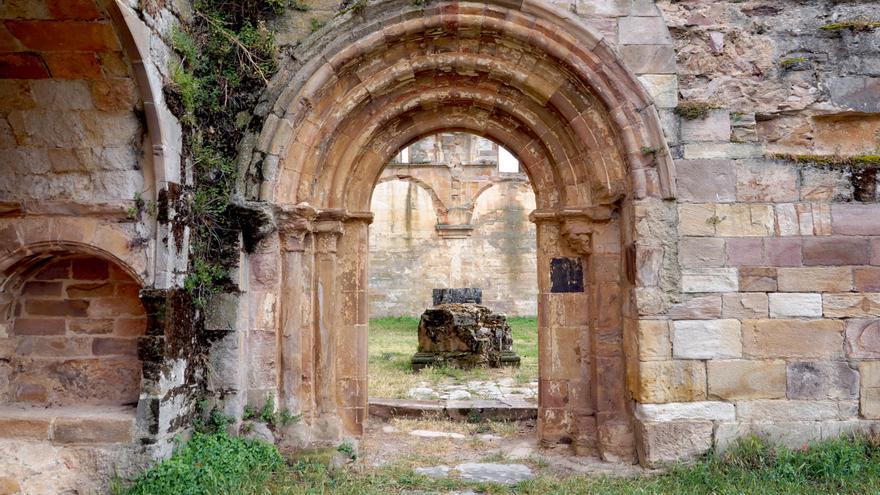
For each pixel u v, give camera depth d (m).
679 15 6.46
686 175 6.27
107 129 5.26
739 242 6.22
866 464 5.62
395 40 6.39
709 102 6.38
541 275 6.97
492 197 24.55
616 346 6.52
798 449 6.00
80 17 4.62
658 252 6.16
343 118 6.59
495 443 7.17
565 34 6.30
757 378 6.10
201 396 5.97
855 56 6.46
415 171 23.95
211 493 4.93
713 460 5.87
